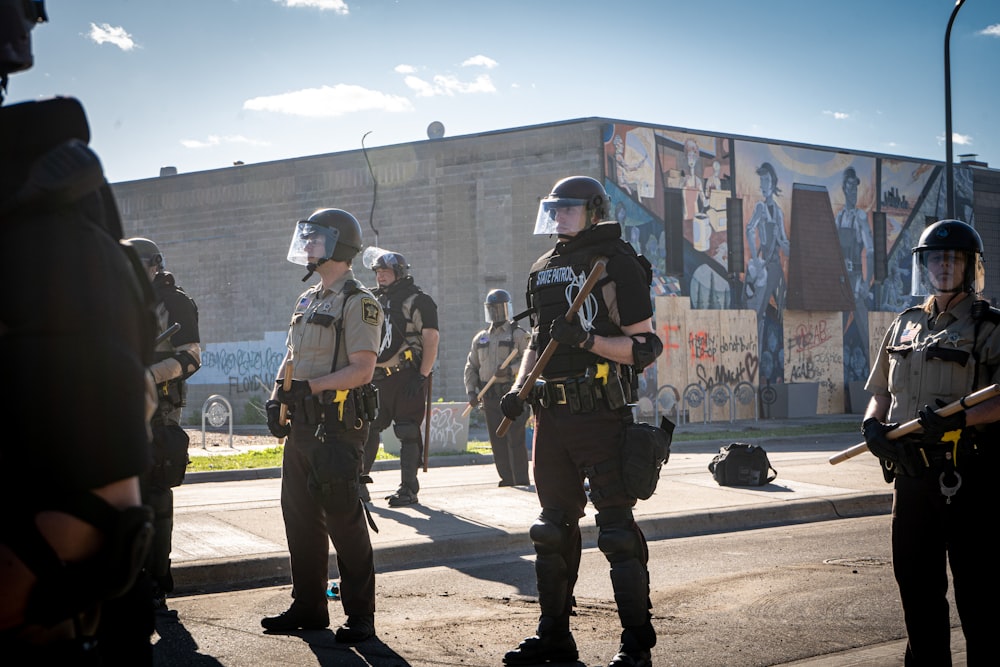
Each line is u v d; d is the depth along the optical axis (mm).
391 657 4816
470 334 24953
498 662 4758
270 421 5102
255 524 8117
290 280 27422
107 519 1575
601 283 4508
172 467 5547
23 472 1506
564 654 4703
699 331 24938
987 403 3740
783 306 26750
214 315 28375
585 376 4453
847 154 28125
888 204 29141
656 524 8719
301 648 4957
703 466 13031
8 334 1531
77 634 1682
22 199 1590
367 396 5051
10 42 1775
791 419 25891
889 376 4168
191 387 28688
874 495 10219
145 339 1754
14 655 1579
